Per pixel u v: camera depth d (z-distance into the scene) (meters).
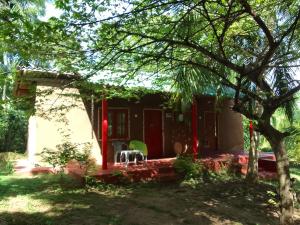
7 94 16.12
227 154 16.36
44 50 4.93
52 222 7.39
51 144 12.82
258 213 9.09
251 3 6.56
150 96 15.53
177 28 5.47
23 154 18.48
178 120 16.50
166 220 8.02
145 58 5.93
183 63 6.50
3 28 4.19
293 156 16.42
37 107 6.63
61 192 9.91
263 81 6.27
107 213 8.20
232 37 7.90
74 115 13.28
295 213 9.09
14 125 20.16
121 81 7.18
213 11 5.89
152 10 4.92
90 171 11.12
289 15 7.52
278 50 7.36
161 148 15.81
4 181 11.09
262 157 16.19
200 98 17.14
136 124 15.03
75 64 5.56
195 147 14.29
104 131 11.91
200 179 12.47
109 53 5.28
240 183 12.20
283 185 5.62
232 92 12.30
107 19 4.55
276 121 17.41
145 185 11.33
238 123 19.58
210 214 8.71
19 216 7.72
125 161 13.41
